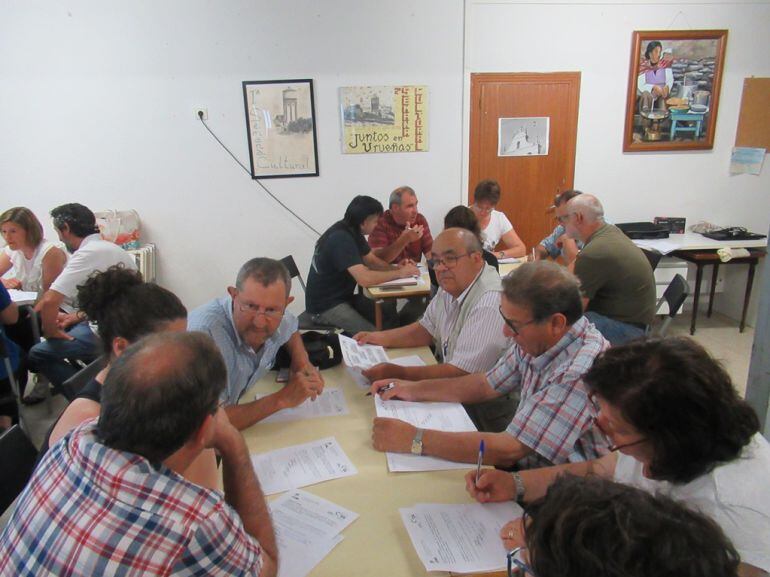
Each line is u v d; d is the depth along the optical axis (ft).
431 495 4.03
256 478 3.58
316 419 5.19
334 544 3.53
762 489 2.91
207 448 3.47
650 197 14.55
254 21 12.55
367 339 7.18
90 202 13.05
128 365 2.57
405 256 12.92
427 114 13.48
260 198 13.55
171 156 13.06
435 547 3.46
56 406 10.39
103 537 2.36
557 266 4.59
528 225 14.48
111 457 2.52
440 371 6.06
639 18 13.35
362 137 13.46
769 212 14.61
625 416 2.89
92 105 12.57
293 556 3.43
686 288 7.93
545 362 4.70
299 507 3.90
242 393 5.88
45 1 11.93
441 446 4.49
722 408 2.73
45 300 8.90
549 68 13.50
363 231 11.25
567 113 13.80
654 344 3.00
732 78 13.89
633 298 8.84
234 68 12.75
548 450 4.40
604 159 14.20
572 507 1.73
